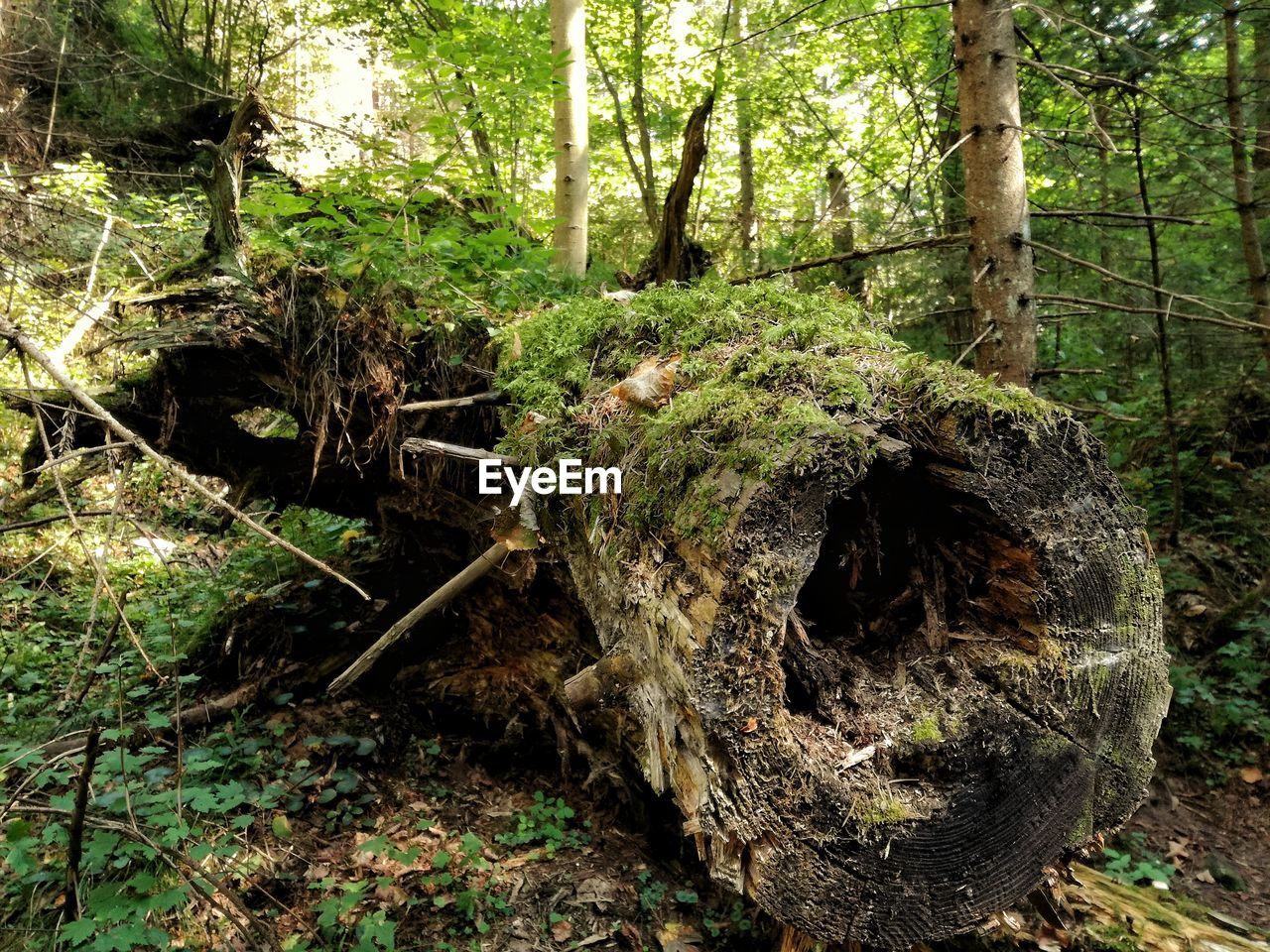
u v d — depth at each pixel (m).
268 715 3.37
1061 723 1.60
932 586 1.76
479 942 2.37
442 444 2.31
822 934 1.50
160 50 9.51
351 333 3.10
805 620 1.81
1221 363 5.44
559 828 2.94
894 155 7.73
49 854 2.38
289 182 3.78
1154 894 2.83
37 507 4.77
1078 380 6.17
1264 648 4.30
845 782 1.49
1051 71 3.44
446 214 4.20
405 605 3.62
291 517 4.50
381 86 10.09
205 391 3.28
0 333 2.23
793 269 3.92
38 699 3.29
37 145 6.81
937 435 1.56
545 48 5.35
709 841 1.59
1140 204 5.41
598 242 9.10
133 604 4.17
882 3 7.23
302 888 2.49
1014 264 3.40
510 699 3.30
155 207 5.92
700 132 3.75
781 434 1.47
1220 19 4.32
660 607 1.59
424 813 2.96
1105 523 1.61
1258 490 5.07
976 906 1.58
